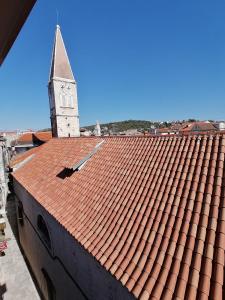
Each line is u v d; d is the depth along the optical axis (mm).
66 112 33156
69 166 12047
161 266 4848
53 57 32594
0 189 24234
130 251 5613
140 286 4656
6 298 13398
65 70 32844
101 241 6461
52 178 12625
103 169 10180
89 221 7543
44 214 10992
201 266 4398
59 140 19828
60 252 9617
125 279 4984
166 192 6684
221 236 4695
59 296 10531
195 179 6430
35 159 18812
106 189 8656
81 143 14930
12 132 69188
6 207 26703
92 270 7035
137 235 5938
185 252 4805
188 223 5371
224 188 5680
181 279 4348
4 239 18125
